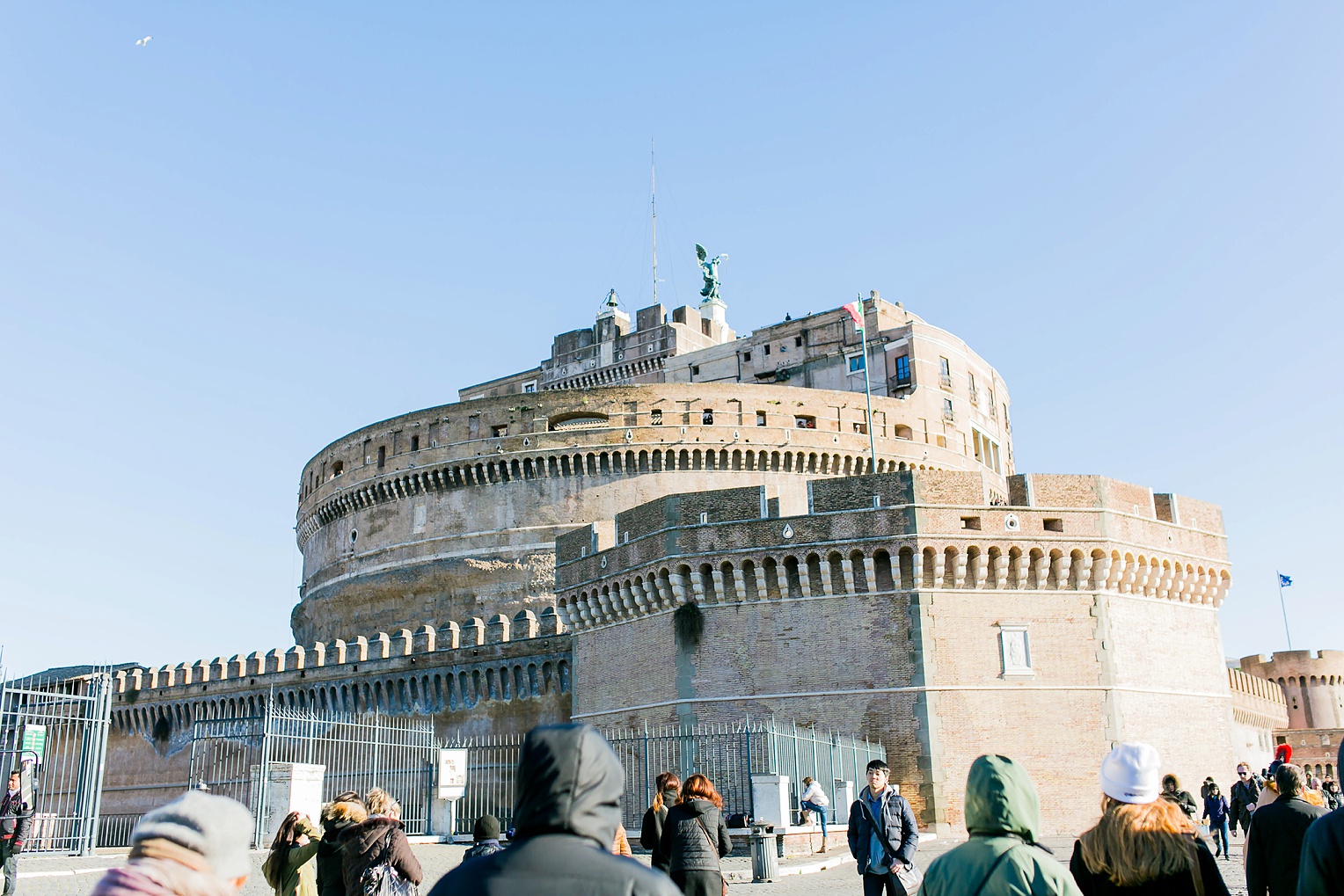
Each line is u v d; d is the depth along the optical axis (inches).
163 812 249.4
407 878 562.9
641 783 1967.3
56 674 3688.5
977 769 344.2
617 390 3543.3
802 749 1732.3
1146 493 2012.8
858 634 1870.1
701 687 1924.2
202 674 3356.3
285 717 2237.9
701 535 1963.6
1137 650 1937.7
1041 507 1914.4
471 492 3582.7
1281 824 494.0
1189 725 1972.2
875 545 1876.2
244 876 251.3
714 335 4854.8
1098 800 1823.3
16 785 1254.3
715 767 1866.4
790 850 1501.0
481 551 3503.9
